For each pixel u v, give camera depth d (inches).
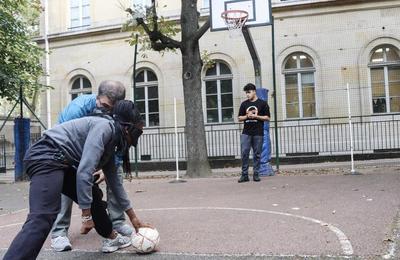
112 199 209.6
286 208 287.6
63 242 211.6
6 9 748.0
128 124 181.9
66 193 182.2
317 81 769.6
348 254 185.0
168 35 594.9
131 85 874.8
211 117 821.9
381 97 751.7
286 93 786.2
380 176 426.3
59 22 932.6
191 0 554.9
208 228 241.4
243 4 553.6
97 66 899.4
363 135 741.3
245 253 193.5
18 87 723.4
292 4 772.6
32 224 159.3
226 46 811.4
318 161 735.7
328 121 759.1
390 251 188.1
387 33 745.6
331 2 759.7
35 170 165.6
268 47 786.2
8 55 745.0
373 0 747.4
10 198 433.4
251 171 574.6
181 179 513.7
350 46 758.5
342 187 365.4
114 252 204.8
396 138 729.6
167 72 844.6
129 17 842.8
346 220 245.0
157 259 195.0
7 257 155.4
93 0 904.3
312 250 192.5
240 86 802.8
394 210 265.1
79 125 173.3
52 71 928.9
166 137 832.3
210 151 799.7
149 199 361.4
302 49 775.7
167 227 248.4
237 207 299.4
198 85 553.9
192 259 191.9
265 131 498.3
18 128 629.6
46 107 932.6
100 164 178.7
